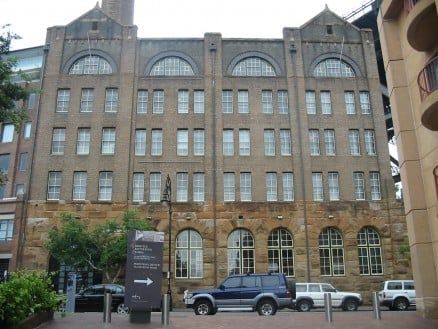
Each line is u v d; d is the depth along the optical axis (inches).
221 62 1656.0
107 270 1311.5
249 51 1679.4
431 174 717.3
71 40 1660.9
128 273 653.9
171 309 1256.8
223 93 1630.2
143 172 1530.5
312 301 1155.9
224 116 1598.2
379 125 1610.5
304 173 1540.4
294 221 1498.5
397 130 788.0
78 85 1608.0
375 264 1488.7
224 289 936.9
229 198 1520.7
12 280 570.3
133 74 1621.6
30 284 574.9
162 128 1578.5
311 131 1604.3
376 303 715.4
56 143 1555.1
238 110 1610.5
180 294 1422.2
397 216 1514.5
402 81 796.0
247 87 1633.9
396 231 1502.2
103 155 1535.4
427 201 733.9
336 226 1503.4
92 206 1483.8
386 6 815.7
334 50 1694.1
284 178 1550.2
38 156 1531.7
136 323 641.0
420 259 720.3
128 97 1592.0
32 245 1453.0
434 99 608.7
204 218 1488.7
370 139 1605.6
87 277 1440.7
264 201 1513.3
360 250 1498.5
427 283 710.5
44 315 601.3
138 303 646.5
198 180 1534.2
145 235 669.9
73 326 590.6
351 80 1658.5
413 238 736.3
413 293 1188.5
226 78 1637.6
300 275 1453.0
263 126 1593.3
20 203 1486.2
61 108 1589.6
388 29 825.5
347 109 1632.6
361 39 1715.1
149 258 663.8
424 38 683.4
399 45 812.6
